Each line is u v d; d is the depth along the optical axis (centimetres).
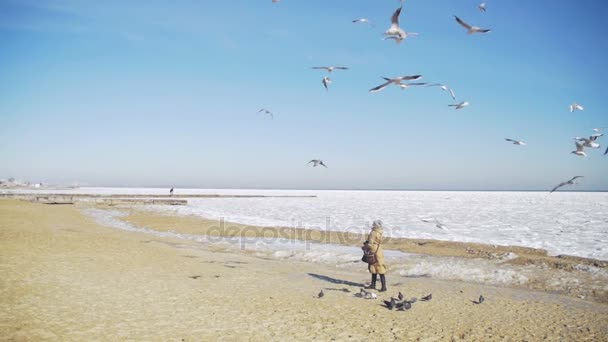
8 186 17362
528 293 1215
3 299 844
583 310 1021
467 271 1512
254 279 1291
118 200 6556
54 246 1622
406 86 721
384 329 824
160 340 696
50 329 698
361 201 8162
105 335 696
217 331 764
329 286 1231
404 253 1988
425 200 8950
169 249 1853
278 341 730
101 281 1095
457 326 861
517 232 2755
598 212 4750
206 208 5288
